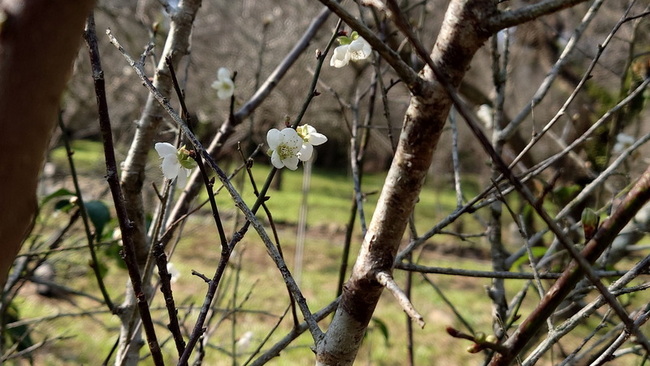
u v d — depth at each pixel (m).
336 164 9.02
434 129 0.66
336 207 6.03
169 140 1.38
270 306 2.60
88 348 1.92
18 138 0.47
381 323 1.15
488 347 0.61
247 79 3.91
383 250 0.68
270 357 0.78
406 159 0.67
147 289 0.87
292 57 1.01
